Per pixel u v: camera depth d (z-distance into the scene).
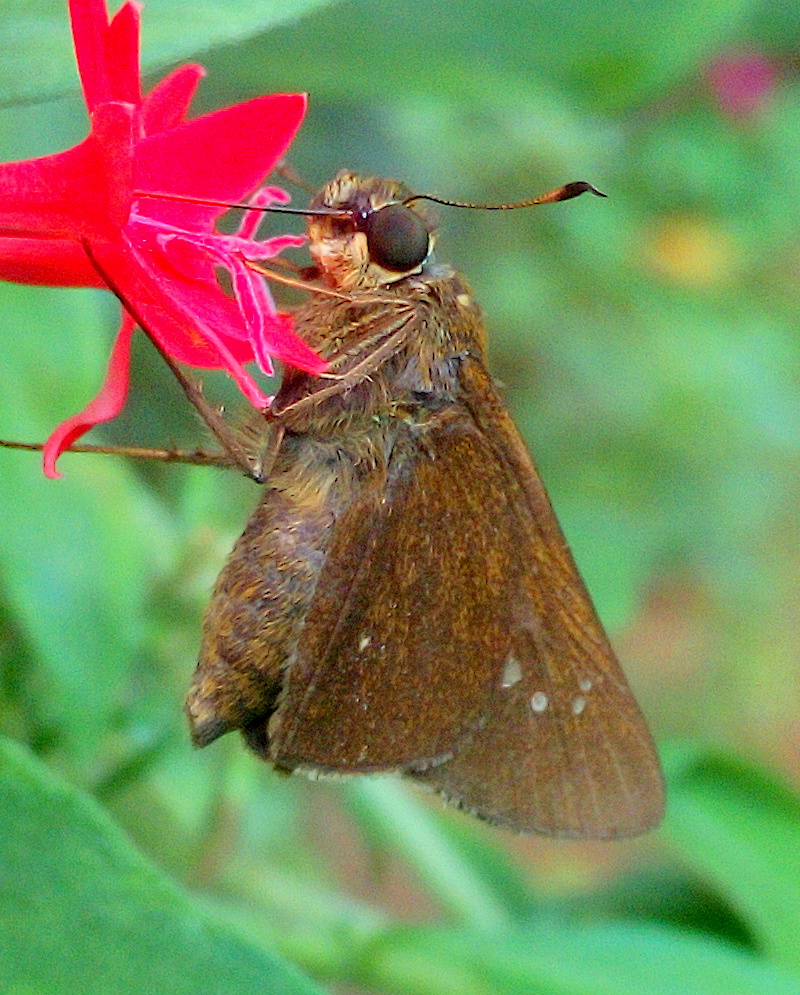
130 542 0.13
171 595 0.14
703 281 0.33
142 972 0.11
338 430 0.12
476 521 0.12
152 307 0.11
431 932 0.14
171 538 0.14
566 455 0.31
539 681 0.13
